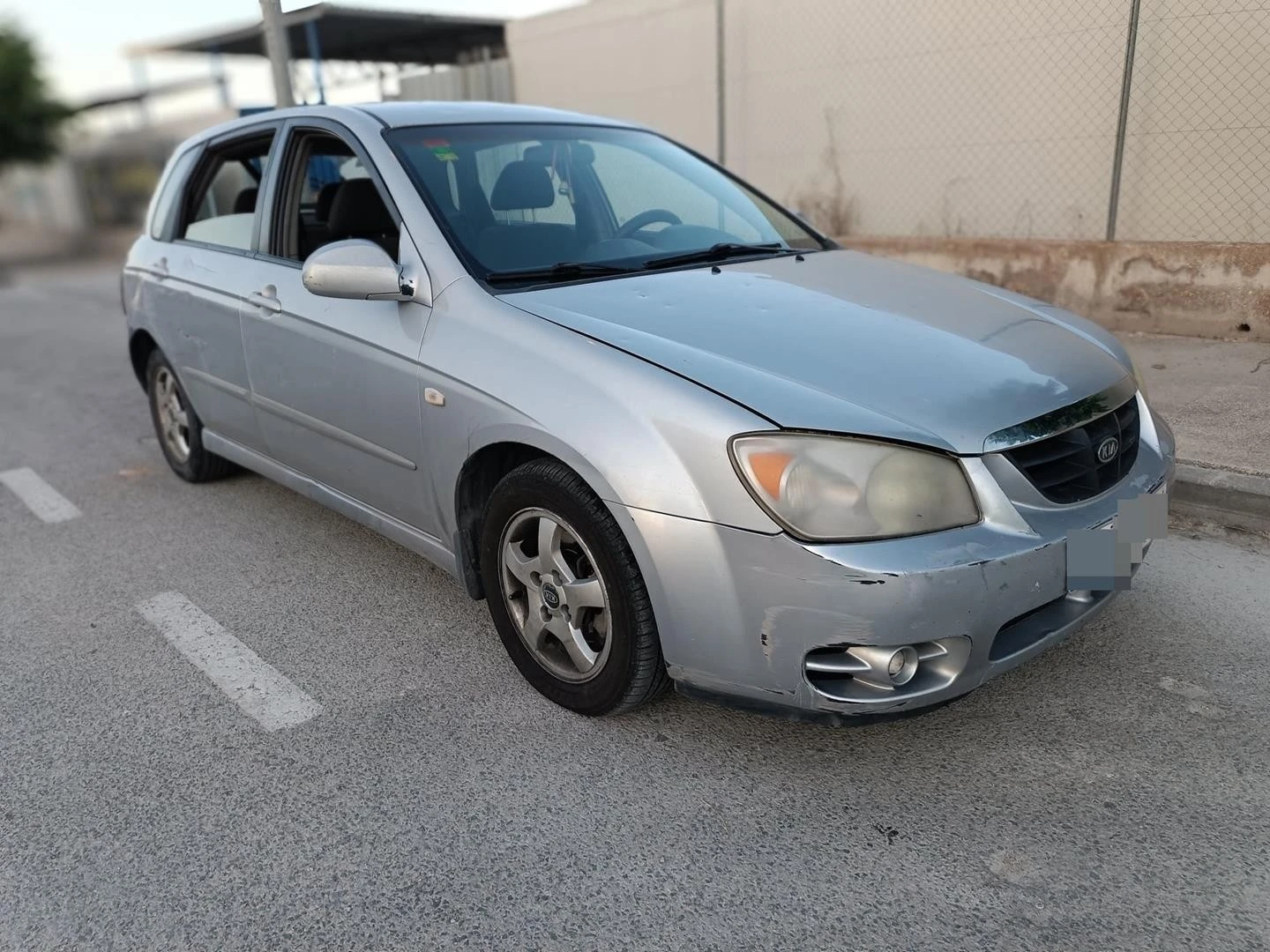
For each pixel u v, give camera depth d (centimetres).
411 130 337
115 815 241
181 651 322
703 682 236
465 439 273
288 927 204
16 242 2938
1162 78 607
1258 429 423
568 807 237
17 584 381
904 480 215
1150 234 636
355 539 410
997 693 277
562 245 315
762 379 232
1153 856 214
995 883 208
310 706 286
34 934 205
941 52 709
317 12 798
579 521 247
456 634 326
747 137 846
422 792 245
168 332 433
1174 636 302
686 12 854
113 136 2611
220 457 468
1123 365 280
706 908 205
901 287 308
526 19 986
